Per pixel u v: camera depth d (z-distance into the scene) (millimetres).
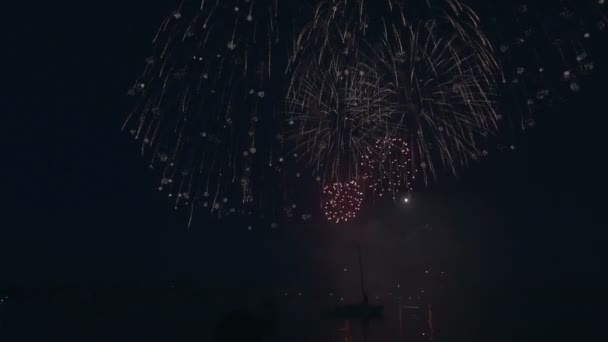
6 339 34125
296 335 30609
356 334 31156
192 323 40469
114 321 43094
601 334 30109
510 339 28812
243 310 16016
